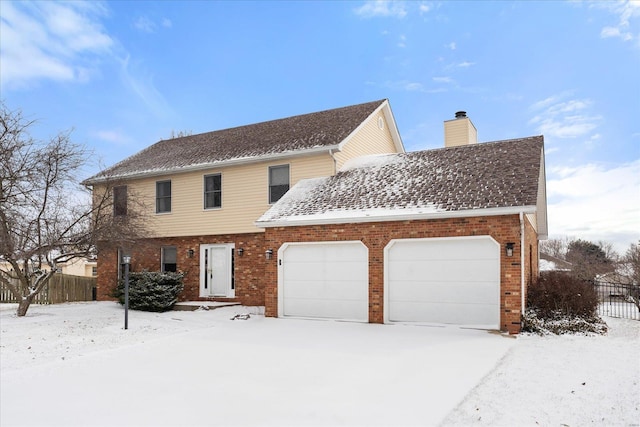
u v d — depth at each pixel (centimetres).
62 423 557
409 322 1262
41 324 1411
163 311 1731
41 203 1547
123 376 779
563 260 4581
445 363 823
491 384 683
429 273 1249
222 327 1311
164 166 2017
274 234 1473
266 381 733
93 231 1595
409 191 1384
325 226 1393
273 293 1464
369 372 776
